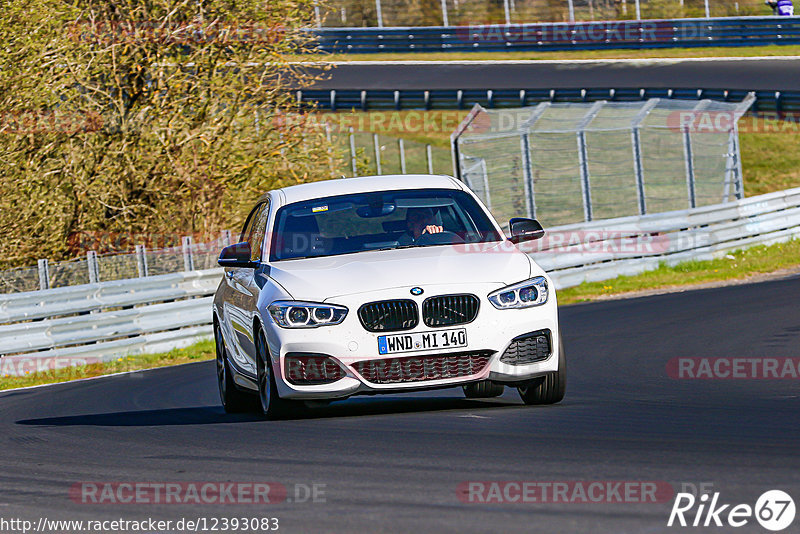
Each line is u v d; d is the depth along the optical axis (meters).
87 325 54.97
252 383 28.84
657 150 116.19
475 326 25.20
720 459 18.09
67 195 77.19
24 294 52.88
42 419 33.09
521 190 108.44
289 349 25.30
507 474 17.77
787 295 56.59
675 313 53.00
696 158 110.94
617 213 104.81
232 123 78.94
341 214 29.03
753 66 164.62
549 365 25.91
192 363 52.06
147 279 58.06
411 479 17.89
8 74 71.88
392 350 24.97
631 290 70.44
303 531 14.82
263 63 80.12
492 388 30.19
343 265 26.61
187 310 59.69
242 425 26.58
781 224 86.62
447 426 23.70
